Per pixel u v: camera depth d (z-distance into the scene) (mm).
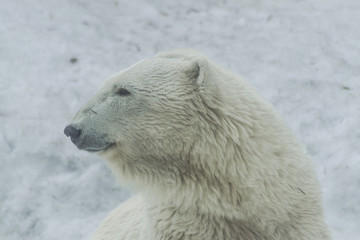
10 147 18375
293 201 9570
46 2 25797
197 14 25656
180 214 9969
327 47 22734
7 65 21953
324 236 9891
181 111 9555
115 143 9891
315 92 20234
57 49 23016
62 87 21031
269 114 9969
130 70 10000
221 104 9570
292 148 9844
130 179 10305
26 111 19781
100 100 9898
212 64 10094
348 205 15836
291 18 24891
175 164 9742
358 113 18906
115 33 24375
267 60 22250
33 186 17406
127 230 11359
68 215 16859
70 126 9812
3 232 16453
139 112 9656
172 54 10266
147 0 26562
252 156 9477
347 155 17188
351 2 26469
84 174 17703
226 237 9812
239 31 24297
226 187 9594
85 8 25734
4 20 24203
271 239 9688
